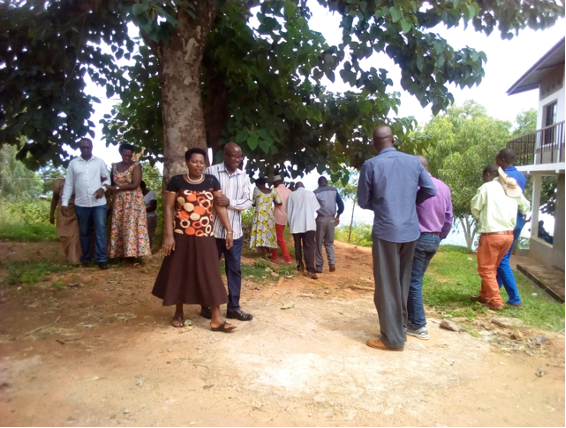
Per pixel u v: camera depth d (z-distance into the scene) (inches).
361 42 252.5
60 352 146.5
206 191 166.9
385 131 157.3
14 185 474.0
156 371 133.0
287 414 110.3
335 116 346.0
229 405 114.2
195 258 165.6
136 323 175.9
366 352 149.3
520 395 115.0
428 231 161.3
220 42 301.3
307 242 277.9
